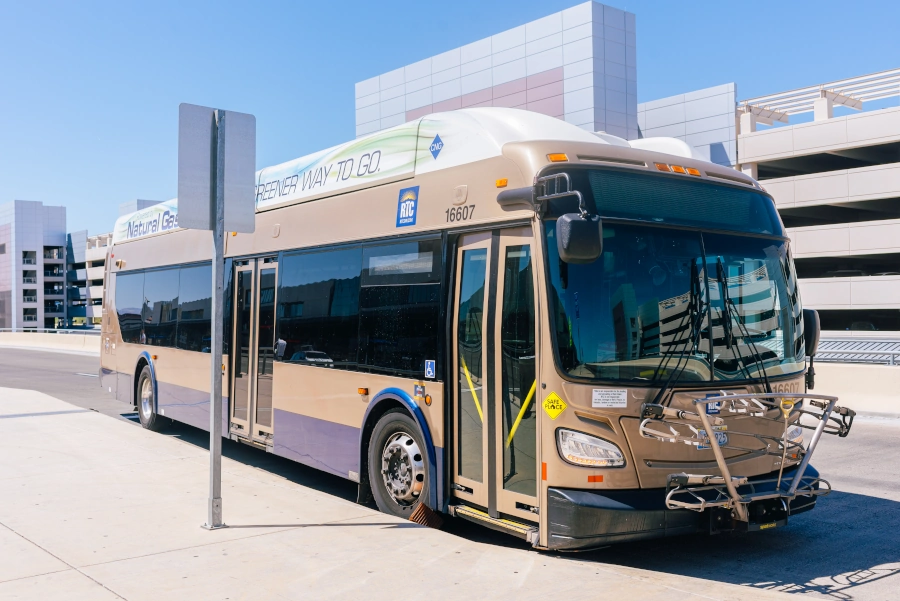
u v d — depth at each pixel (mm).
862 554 6242
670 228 5887
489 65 47156
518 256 5836
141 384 12906
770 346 6152
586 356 5418
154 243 12609
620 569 5691
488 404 6059
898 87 47906
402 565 5395
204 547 5789
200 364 10664
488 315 6074
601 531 5293
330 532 6180
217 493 6336
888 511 7730
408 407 6777
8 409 13797
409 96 52406
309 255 8500
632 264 5672
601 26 41969
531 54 44750
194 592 4891
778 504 5699
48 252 143625
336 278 8008
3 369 29375
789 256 6590
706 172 6371
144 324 12781
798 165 54438
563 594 4875
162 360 11969
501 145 6129
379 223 7418
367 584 5027
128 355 13398
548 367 5434
